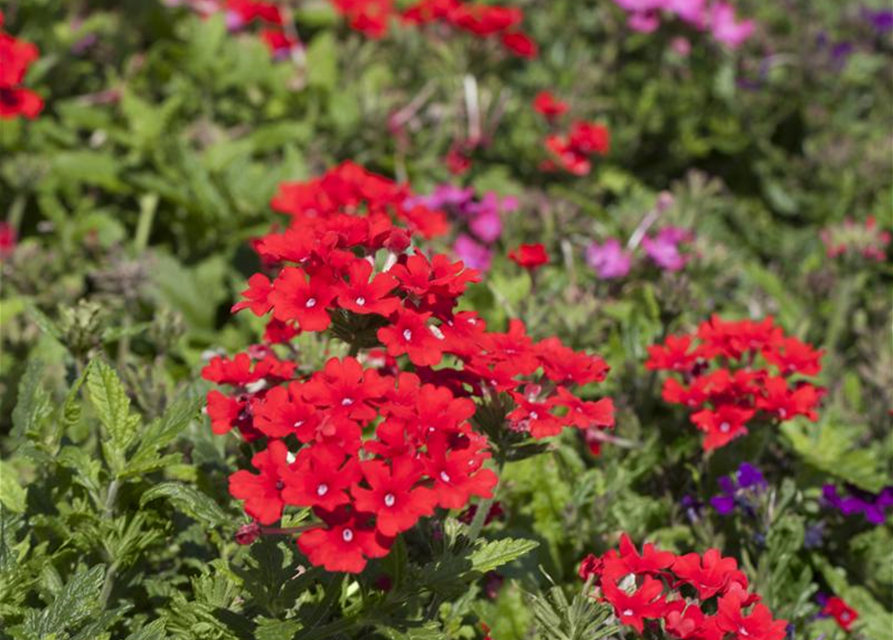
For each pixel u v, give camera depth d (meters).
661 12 7.51
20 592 2.74
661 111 7.35
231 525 2.54
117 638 2.98
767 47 7.98
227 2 6.98
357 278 2.61
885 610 4.04
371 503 2.32
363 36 7.39
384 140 6.46
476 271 2.71
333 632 2.64
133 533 2.89
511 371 2.86
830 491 3.92
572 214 5.46
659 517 4.03
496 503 3.38
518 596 3.40
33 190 5.92
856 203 6.98
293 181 5.82
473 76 6.77
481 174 6.60
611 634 2.84
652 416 4.51
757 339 3.77
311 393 2.53
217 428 2.72
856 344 5.61
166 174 6.00
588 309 4.58
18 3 6.67
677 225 5.90
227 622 2.68
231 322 5.71
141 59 7.02
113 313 5.21
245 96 6.89
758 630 2.64
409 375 2.64
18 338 4.67
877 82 8.12
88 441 3.67
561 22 8.08
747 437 3.96
